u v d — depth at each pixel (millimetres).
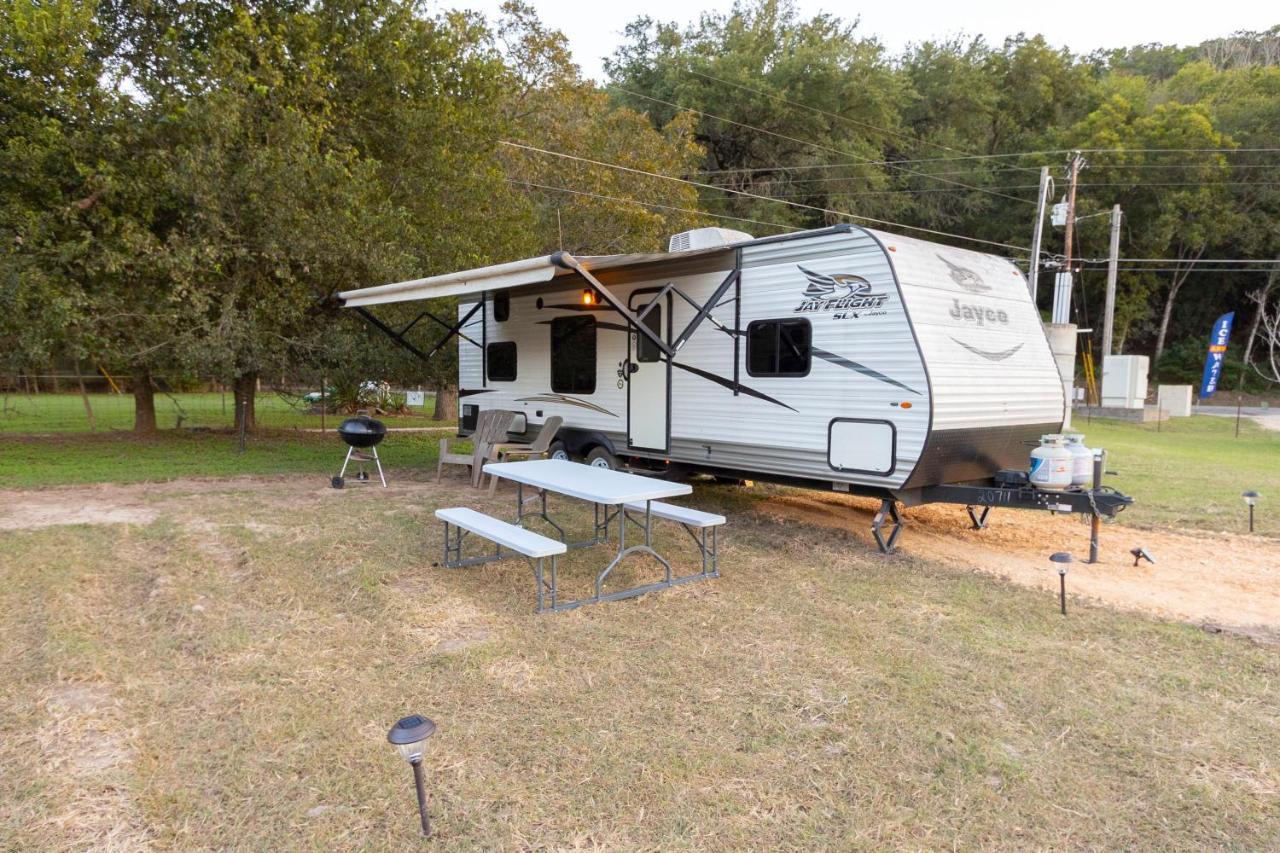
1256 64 40906
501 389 9398
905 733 3018
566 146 16969
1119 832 2428
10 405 20781
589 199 16375
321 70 10438
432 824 2420
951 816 2506
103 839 2336
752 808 2535
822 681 3479
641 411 7512
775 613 4398
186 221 10125
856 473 5738
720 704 3250
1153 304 37281
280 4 11109
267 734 2967
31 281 8719
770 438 6355
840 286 5770
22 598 4496
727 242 6672
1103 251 33000
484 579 4992
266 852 2295
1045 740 2984
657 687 3406
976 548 6074
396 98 11430
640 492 4590
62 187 9891
